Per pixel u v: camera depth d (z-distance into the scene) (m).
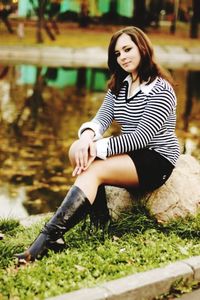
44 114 14.06
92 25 39.09
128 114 4.40
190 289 3.65
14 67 24.20
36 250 3.92
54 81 20.66
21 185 8.02
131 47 4.30
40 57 28.94
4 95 16.81
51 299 3.26
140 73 4.35
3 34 32.72
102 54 30.70
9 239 4.52
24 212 6.84
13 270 3.71
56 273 3.64
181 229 4.44
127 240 4.29
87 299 3.29
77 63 27.42
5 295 3.36
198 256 3.91
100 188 4.42
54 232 3.98
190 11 40.78
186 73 25.00
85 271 3.69
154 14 40.62
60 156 9.87
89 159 4.12
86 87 19.59
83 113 14.45
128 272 3.67
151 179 4.34
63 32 36.25
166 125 4.34
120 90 4.50
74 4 38.88
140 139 4.20
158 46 34.25
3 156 9.67
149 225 4.54
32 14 35.50
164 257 3.92
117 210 4.73
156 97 4.27
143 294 3.49
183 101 17.11
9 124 12.59
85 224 4.51
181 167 4.94
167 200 4.62
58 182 8.27
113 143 4.14
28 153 9.98
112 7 40.19
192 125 13.35
